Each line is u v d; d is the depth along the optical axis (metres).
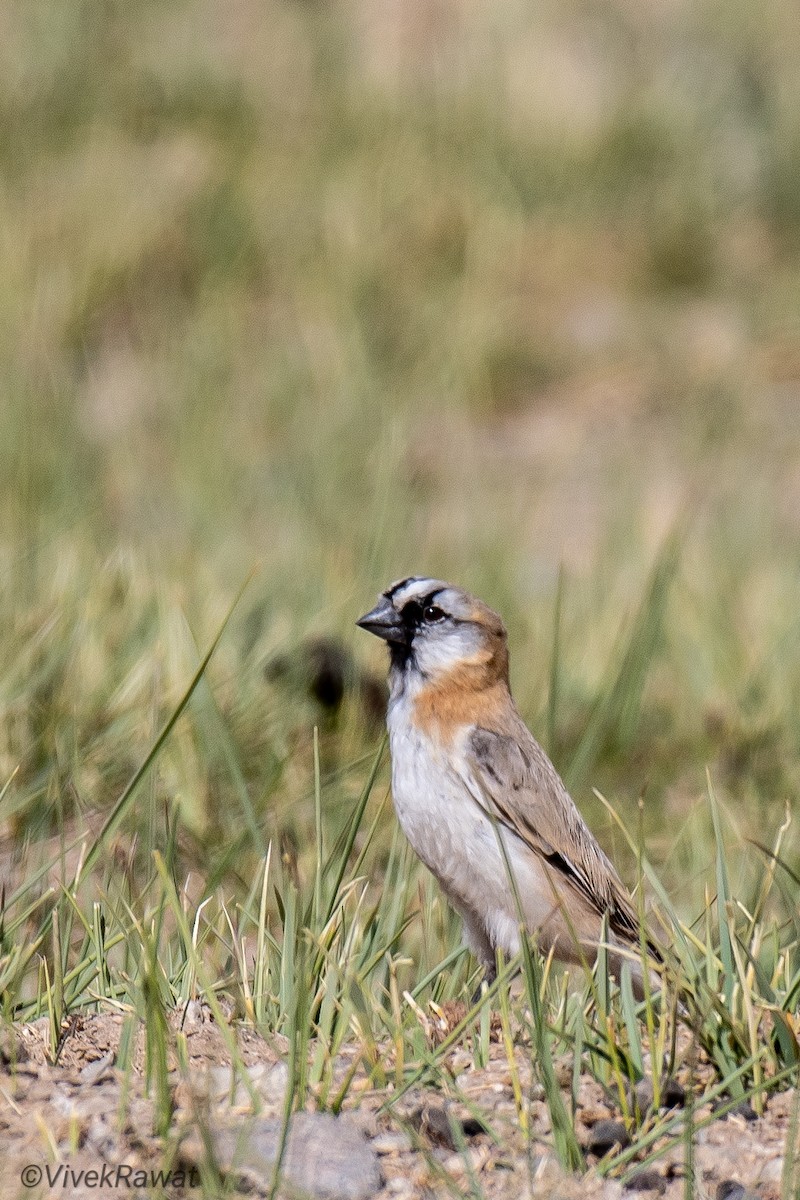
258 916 8.85
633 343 25.56
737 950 7.63
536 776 9.34
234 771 9.63
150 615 12.90
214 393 22.83
